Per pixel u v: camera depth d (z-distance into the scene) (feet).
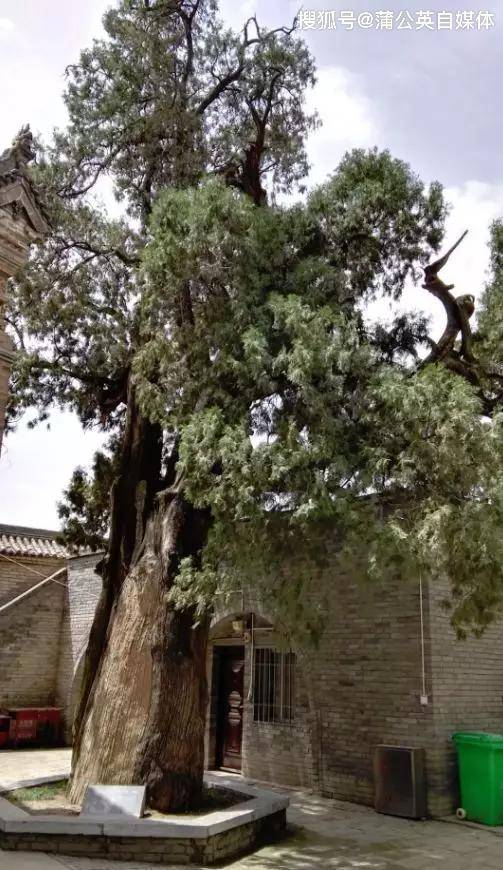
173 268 25.93
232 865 23.70
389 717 34.19
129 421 33.30
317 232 29.04
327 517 23.02
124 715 27.30
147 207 35.35
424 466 22.40
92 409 39.40
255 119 34.35
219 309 26.40
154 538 29.66
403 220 29.35
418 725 32.94
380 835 28.27
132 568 29.86
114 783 26.40
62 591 62.54
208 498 23.17
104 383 38.22
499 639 36.81
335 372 24.34
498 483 21.71
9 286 34.68
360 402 23.94
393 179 29.27
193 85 35.42
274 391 24.57
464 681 34.35
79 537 43.04
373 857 25.02
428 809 31.50
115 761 26.76
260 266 26.78
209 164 35.01
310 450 22.15
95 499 41.45
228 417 24.80
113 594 31.01
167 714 26.96
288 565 25.26
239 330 25.29
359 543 21.91
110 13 35.09
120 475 32.40
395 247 30.35
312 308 25.58
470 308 30.78
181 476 29.76
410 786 31.32
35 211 22.94
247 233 26.40
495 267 37.19
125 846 23.15
